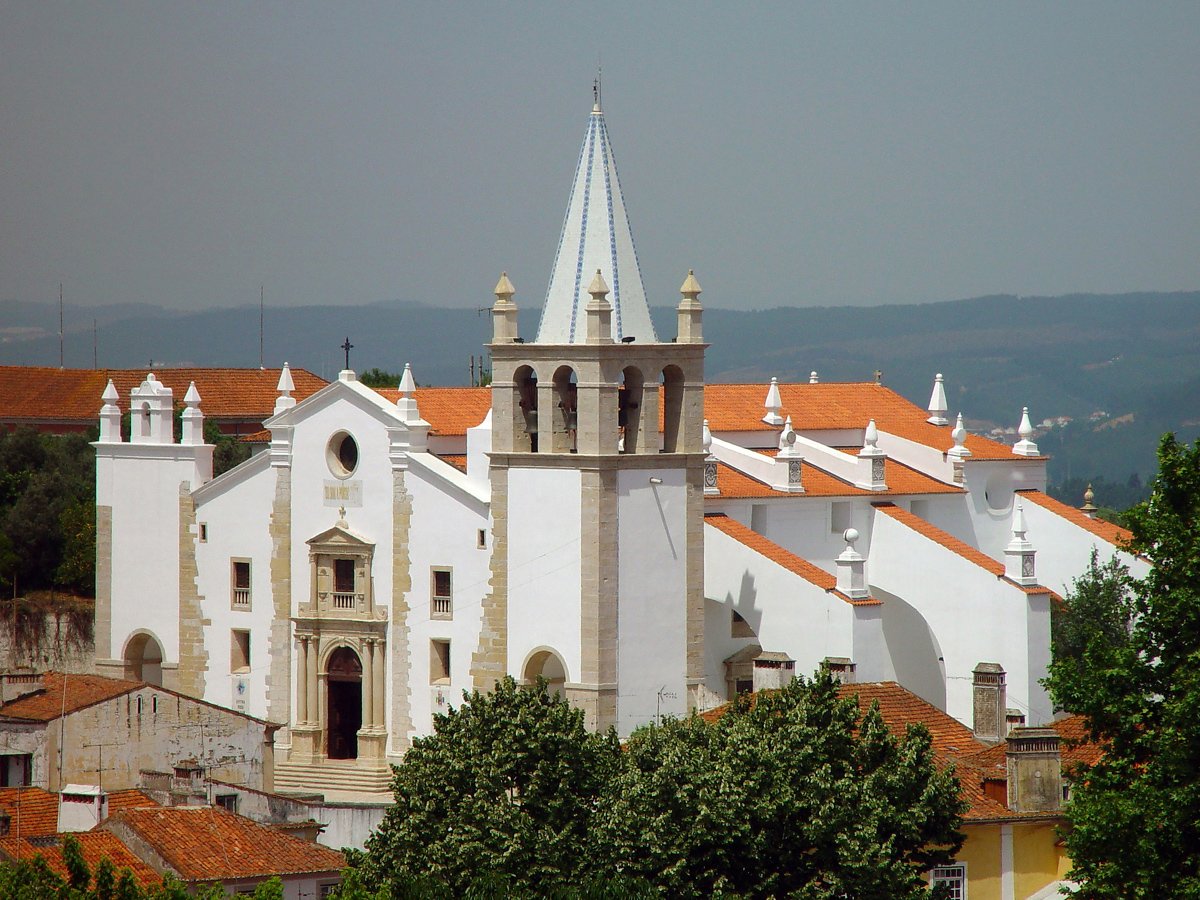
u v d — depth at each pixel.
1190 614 155.12
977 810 167.25
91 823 170.50
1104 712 156.50
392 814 165.12
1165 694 156.25
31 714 193.00
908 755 159.75
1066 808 158.25
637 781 158.25
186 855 161.38
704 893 154.00
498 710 166.38
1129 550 163.25
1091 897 151.50
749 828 153.88
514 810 159.62
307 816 191.38
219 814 167.62
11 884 141.25
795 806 154.62
